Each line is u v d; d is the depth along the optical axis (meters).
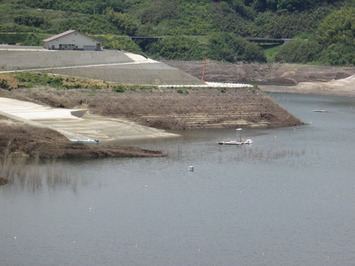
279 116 196.25
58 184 119.44
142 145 154.12
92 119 171.75
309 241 97.75
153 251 93.06
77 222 102.31
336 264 90.38
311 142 166.50
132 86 197.25
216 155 146.75
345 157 149.50
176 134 171.25
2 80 191.62
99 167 131.62
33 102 182.50
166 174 129.00
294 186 124.62
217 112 191.25
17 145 137.50
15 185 118.00
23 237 96.56
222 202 113.75
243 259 91.31
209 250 93.88
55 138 145.25
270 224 104.06
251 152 150.88
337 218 107.50
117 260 90.06
